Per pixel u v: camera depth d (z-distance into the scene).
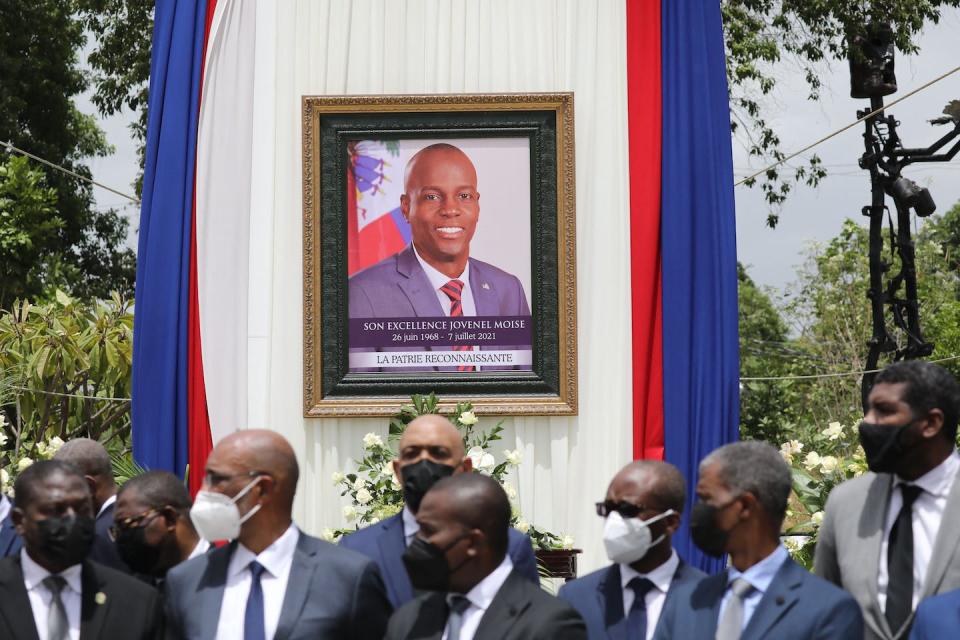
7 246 17.61
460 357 8.20
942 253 22.52
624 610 4.52
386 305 8.23
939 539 4.12
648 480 4.39
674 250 8.02
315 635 4.07
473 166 8.25
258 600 4.15
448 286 8.23
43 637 4.29
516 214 8.24
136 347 8.13
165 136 8.22
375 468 7.47
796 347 23.75
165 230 8.16
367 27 8.40
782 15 15.69
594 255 8.20
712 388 7.94
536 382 8.15
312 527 8.15
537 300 8.19
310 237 8.20
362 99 8.23
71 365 10.83
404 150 8.28
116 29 16.69
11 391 10.72
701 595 4.06
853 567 4.29
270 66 8.34
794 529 7.42
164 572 4.84
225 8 8.34
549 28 8.34
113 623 4.28
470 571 3.95
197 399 8.12
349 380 8.18
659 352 8.05
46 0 19.58
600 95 8.25
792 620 3.81
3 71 19.34
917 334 11.84
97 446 5.61
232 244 8.23
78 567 4.37
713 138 8.12
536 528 7.79
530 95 8.19
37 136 20.30
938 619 3.76
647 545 4.35
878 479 4.42
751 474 3.95
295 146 8.31
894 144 11.78
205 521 4.11
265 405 8.18
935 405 4.19
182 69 8.26
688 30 8.20
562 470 8.12
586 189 8.23
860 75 11.74
